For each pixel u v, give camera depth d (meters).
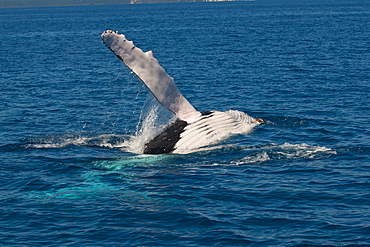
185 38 132.62
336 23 174.75
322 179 27.77
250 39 121.44
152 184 27.62
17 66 82.69
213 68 72.75
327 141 34.78
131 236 21.78
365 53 83.94
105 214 23.95
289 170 29.31
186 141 33.03
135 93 56.66
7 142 36.34
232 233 21.83
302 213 23.64
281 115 42.78
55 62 87.62
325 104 46.62
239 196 25.77
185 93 54.38
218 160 31.09
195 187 27.08
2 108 48.69
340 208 24.06
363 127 38.00
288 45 103.06
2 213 24.14
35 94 56.28
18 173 29.72
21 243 21.25
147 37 141.62
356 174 28.33
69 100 52.69
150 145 33.56
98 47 116.12
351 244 20.64
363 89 53.22
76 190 27.02
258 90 54.72
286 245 20.70
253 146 33.25
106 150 34.12
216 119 35.03
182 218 23.44
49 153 33.50
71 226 22.80
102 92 57.38
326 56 82.19
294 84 57.53
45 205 25.06
